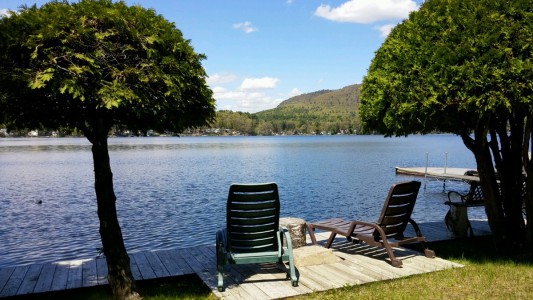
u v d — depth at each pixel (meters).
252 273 6.29
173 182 28.47
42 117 4.93
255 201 5.82
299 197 21.06
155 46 4.76
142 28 4.71
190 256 7.25
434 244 8.17
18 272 6.49
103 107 4.75
